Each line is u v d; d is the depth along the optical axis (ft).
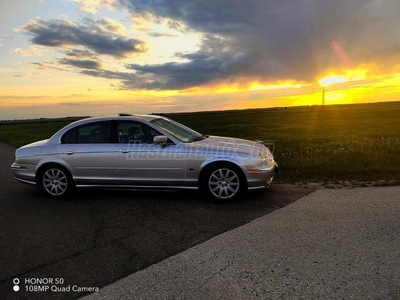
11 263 11.71
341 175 23.29
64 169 20.10
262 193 19.61
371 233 12.94
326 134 58.18
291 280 9.80
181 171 18.34
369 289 9.18
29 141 65.57
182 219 15.62
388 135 50.16
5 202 19.83
